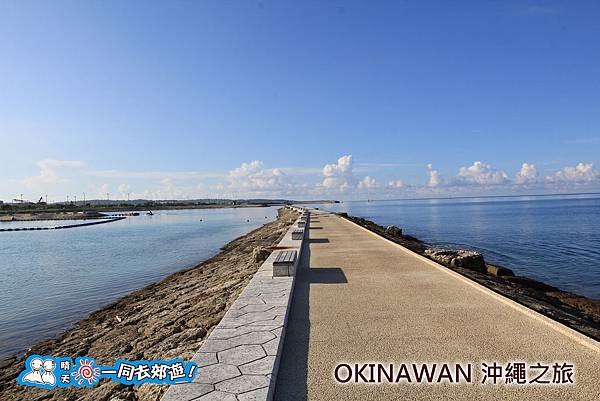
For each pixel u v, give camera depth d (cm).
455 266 1245
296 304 716
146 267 2141
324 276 955
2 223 7319
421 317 621
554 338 526
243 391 374
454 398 386
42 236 4509
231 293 994
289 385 414
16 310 1288
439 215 7156
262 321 579
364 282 878
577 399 380
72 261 2417
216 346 487
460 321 599
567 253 2272
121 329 985
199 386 385
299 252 1239
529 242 2784
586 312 1066
